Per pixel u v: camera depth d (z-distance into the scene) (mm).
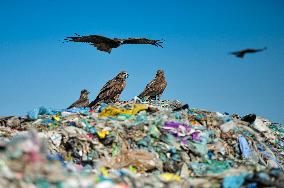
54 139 18281
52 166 11000
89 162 17656
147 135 18750
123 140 18562
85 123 19453
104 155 17812
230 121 21016
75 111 22250
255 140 21641
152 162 17531
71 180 10758
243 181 12570
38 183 10422
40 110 21781
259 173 12656
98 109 22406
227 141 20219
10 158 10828
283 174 12766
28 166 10711
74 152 17859
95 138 18562
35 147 11109
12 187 10156
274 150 22141
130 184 11898
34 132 11336
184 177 14945
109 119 20203
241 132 21219
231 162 18328
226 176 13195
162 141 18641
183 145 18516
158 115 20672
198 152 18391
